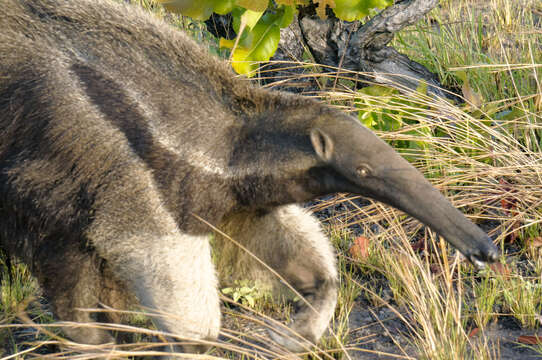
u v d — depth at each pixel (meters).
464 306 7.78
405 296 7.89
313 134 6.02
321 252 7.01
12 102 6.01
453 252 8.68
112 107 5.92
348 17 9.30
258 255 7.20
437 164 9.46
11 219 6.43
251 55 9.52
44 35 6.09
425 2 10.35
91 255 6.30
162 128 5.95
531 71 12.00
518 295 7.61
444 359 6.47
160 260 5.95
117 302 6.91
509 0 15.09
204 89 6.22
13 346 7.18
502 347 7.15
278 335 6.78
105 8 6.29
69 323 6.15
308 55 12.26
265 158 6.19
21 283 7.94
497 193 9.44
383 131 10.05
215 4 8.70
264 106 6.31
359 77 10.89
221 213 6.32
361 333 7.50
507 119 10.62
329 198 9.90
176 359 6.29
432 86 11.05
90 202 5.99
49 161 6.00
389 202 5.99
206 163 6.06
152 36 6.23
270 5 9.48
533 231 8.91
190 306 6.02
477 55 13.01
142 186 5.88
